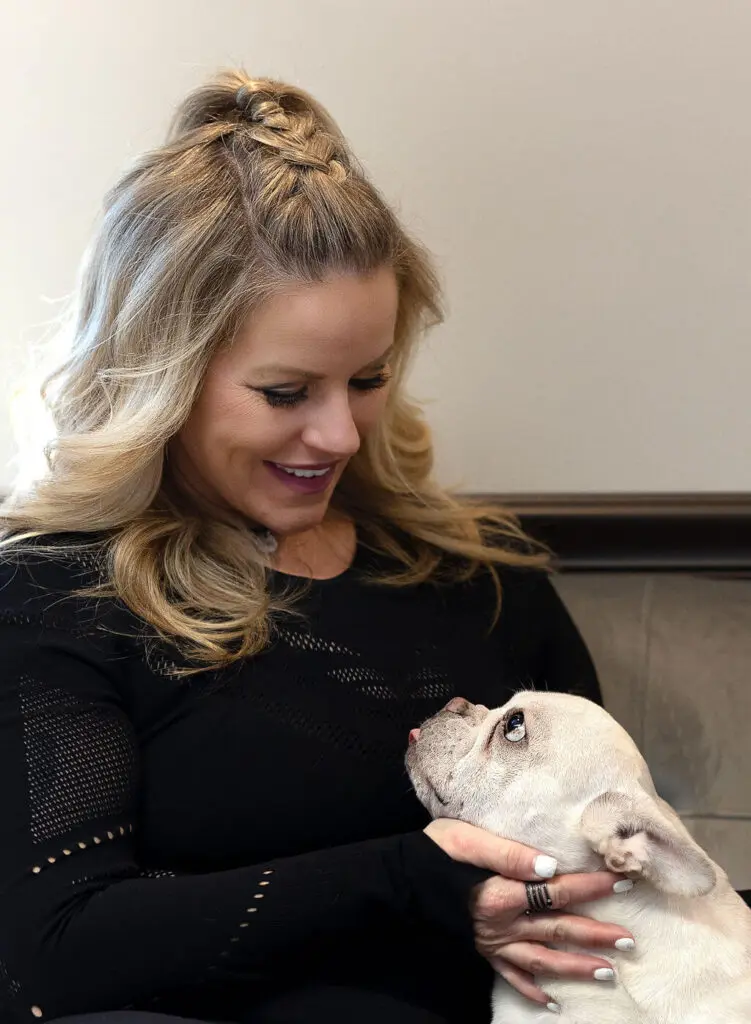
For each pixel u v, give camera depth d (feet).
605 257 5.32
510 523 5.13
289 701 3.80
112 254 3.82
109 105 5.06
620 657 5.54
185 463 4.09
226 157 3.76
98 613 3.68
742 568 5.49
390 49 5.01
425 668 4.18
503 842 3.43
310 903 3.30
